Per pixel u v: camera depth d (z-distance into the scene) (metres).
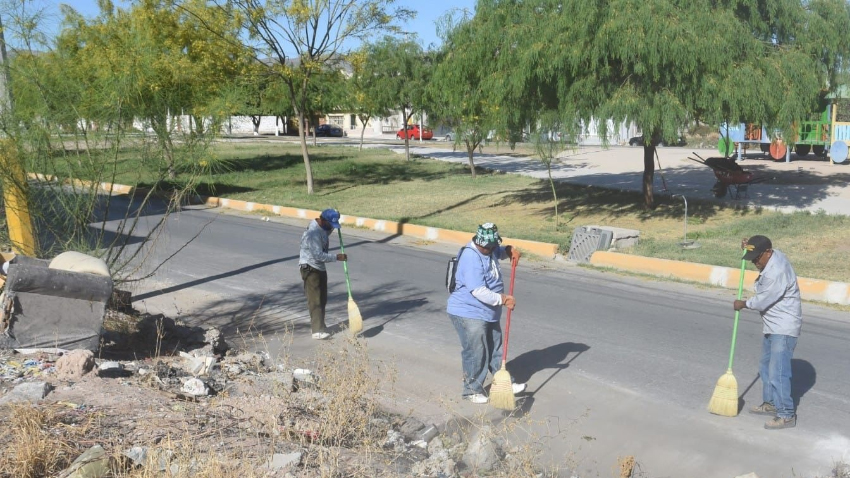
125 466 4.19
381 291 11.00
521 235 15.30
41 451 4.21
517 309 9.87
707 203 18.05
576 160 32.72
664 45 13.45
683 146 40.84
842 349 8.00
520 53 15.27
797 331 5.88
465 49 16.77
